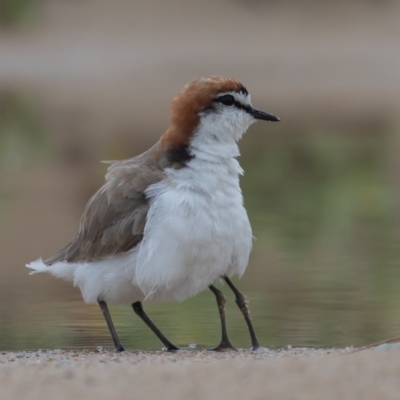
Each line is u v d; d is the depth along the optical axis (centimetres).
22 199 2134
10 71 4266
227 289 1397
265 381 723
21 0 4728
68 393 711
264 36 4688
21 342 1107
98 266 1040
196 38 4644
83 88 3956
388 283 1431
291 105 3569
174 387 716
